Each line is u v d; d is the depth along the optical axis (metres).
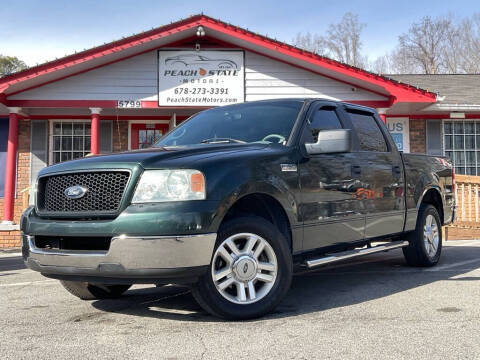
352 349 2.74
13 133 11.01
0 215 12.23
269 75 11.48
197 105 11.28
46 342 2.97
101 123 12.59
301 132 4.12
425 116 13.29
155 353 2.72
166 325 3.33
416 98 11.00
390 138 5.29
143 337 3.04
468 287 4.55
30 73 10.39
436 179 5.95
